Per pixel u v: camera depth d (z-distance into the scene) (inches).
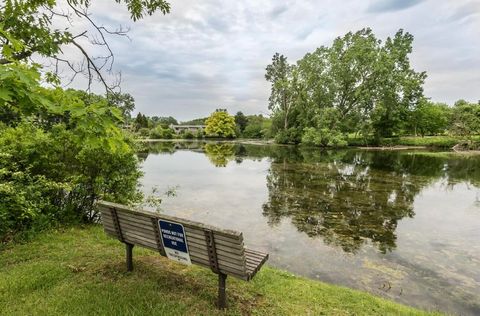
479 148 1375.5
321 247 249.9
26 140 217.0
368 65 1439.5
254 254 131.6
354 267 214.2
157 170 695.7
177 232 123.6
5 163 199.9
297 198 426.6
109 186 241.8
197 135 2913.4
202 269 161.9
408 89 1473.9
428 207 389.1
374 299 153.9
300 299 141.9
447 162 898.7
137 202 269.0
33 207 198.2
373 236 279.6
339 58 1558.8
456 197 449.4
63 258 165.0
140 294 129.5
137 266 159.3
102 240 196.7
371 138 1544.0
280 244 254.5
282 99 1932.8
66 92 107.9
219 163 845.2
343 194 455.5
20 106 98.3
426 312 147.4
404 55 1483.8
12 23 151.6
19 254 167.5
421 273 207.9
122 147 128.0
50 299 123.4
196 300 128.3
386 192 475.5
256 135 2893.7
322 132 1476.4
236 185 516.4
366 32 1497.3
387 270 211.0
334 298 147.6
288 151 1293.1
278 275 174.7
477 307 168.7
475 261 229.5
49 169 225.3
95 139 113.2
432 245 260.7
